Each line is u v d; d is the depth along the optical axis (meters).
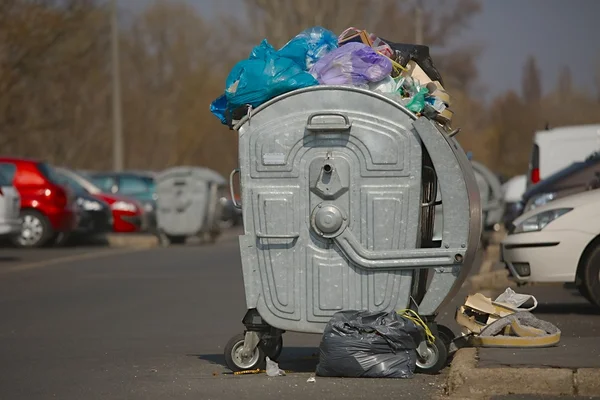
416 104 9.85
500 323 10.62
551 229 14.70
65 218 29.25
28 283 19.98
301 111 9.95
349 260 9.92
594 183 17.62
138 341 12.89
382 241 9.87
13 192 25.05
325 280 9.95
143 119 66.81
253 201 10.02
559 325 13.57
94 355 11.86
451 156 9.74
